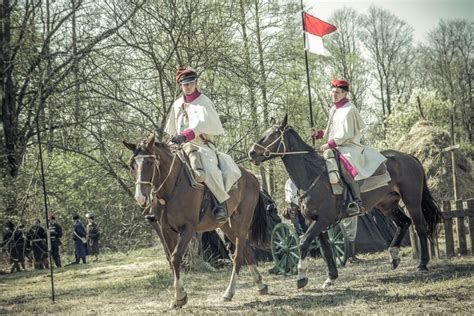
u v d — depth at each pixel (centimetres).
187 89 836
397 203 1060
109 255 2134
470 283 829
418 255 1180
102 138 1349
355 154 928
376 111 3719
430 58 3269
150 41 1312
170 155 774
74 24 1425
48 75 1429
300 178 907
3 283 1440
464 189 1720
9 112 1808
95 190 1470
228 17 1377
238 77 1376
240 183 873
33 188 1475
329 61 3109
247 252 891
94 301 924
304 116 1605
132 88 1365
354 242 1266
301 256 897
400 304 722
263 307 764
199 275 1203
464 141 3045
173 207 770
